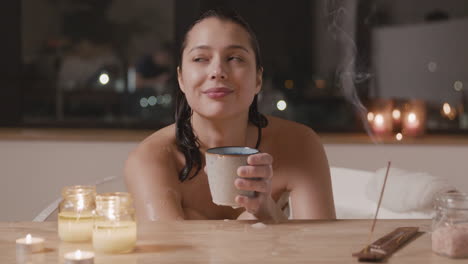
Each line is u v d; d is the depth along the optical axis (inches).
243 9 118.3
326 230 33.3
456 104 117.6
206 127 44.5
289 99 120.2
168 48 118.8
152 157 45.6
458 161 107.6
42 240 29.6
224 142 45.0
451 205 29.2
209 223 35.0
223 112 40.9
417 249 29.6
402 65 118.9
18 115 117.2
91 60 119.6
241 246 29.9
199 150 45.3
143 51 119.3
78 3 119.3
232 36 40.5
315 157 48.6
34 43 118.8
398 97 118.4
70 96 119.6
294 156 48.3
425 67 118.5
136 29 119.3
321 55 120.3
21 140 107.0
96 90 119.5
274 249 29.4
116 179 55.3
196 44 40.8
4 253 28.9
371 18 119.2
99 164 107.3
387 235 31.4
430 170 107.7
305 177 47.7
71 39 119.5
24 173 107.3
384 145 107.1
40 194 107.3
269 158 33.8
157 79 119.0
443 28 118.0
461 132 115.2
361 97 119.0
